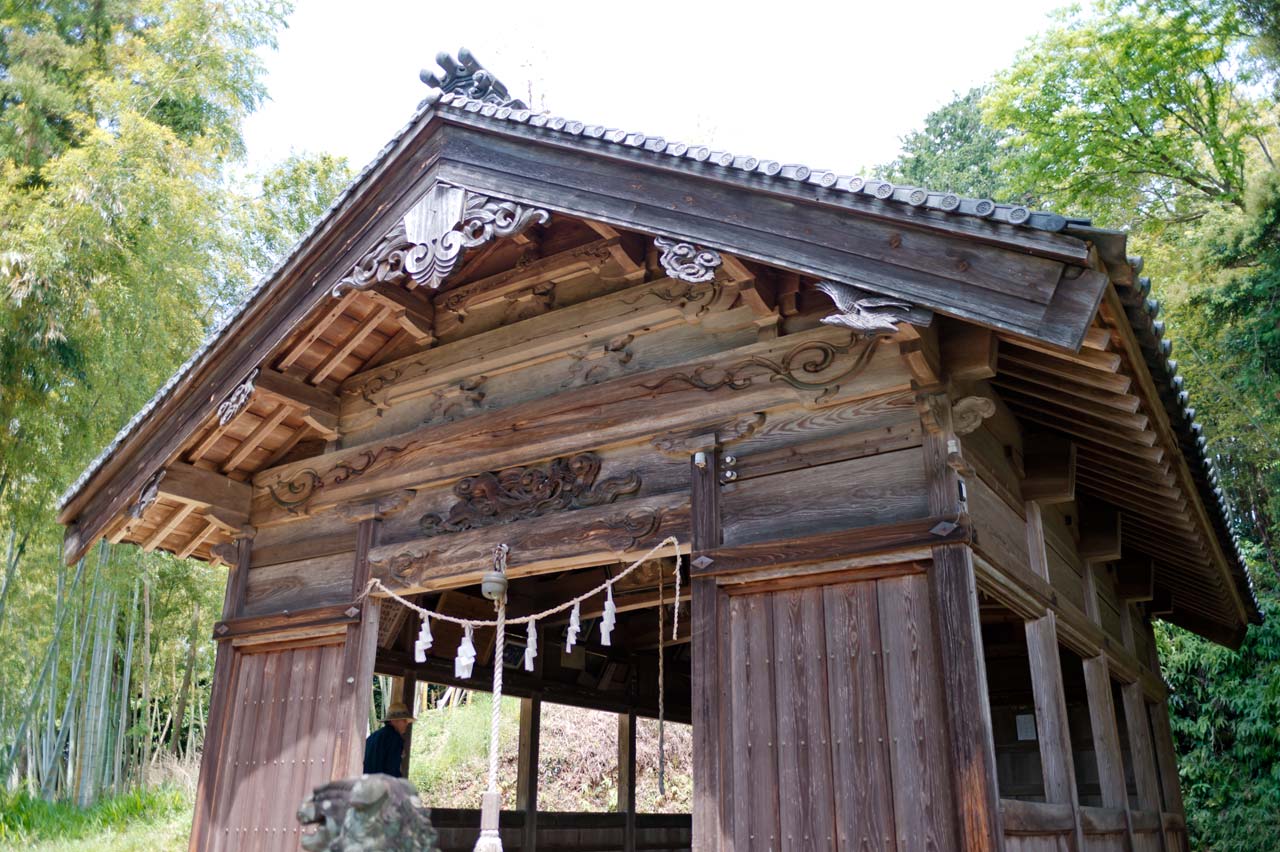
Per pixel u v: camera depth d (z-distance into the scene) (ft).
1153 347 13.88
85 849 35.78
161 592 55.88
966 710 12.73
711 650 14.92
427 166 17.42
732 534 15.58
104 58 41.27
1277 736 34.24
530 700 28.48
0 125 36.99
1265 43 41.75
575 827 29.22
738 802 14.11
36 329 32.81
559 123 15.74
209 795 20.13
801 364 15.76
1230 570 26.05
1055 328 11.85
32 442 34.01
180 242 38.24
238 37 44.29
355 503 20.42
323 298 18.51
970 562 13.48
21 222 34.45
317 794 8.66
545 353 18.98
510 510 18.26
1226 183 48.42
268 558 21.58
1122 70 48.26
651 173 15.15
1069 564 20.22
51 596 43.14
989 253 12.44
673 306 17.70
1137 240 52.39
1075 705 27.32
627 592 27.17
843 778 13.51
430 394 20.49
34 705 39.81
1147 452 17.13
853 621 14.15
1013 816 12.91
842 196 13.41
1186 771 36.76
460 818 24.97
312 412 20.81
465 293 20.26
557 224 19.57
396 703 20.94
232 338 19.72
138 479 20.61
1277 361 39.42
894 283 12.94
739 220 14.28
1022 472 17.57
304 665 20.16
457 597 26.58
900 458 14.51
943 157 84.07
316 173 54.39
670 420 16.79
